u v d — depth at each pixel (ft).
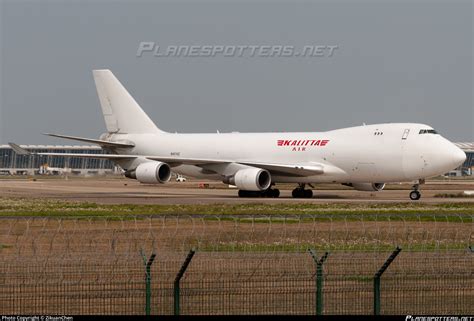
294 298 138.10
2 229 227.81
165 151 456.04
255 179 389.19
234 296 137.69
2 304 132.87
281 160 411.34
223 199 387.34
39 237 208.85
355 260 164.86
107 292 139.64
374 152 382.22
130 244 194.08
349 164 389.80
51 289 141.49
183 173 451.12
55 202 348.38
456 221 248.73
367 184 423.23
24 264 161.17
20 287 139.33
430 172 371.56
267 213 274.98
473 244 194.29
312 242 197.67
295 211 284.00
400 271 155.02
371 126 391.45
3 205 324.39
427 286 147.33
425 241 202.18
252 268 153.79
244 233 215.10
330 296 140.87
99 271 154.92
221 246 189.26
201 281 143.33
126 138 473.26
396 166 377.30
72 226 233.76
